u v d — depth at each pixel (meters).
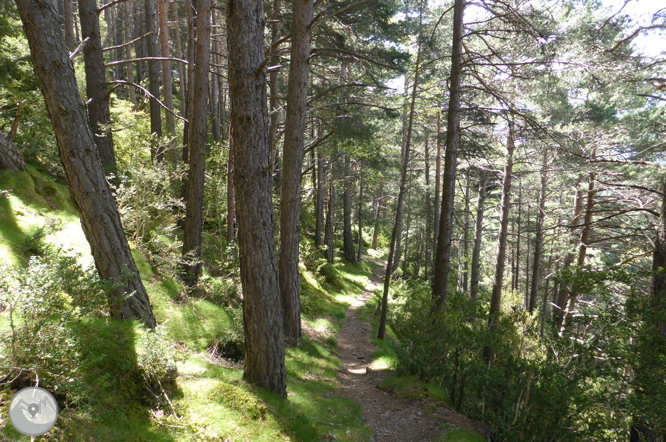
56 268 3.15
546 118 11.12
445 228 8.43
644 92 10.29
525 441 4.33
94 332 3.60
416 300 8.03
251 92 4.28
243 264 4.68
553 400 4.18
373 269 26.94
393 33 10.75
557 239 14.27
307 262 16.72
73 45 8.79
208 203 10.56
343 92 11.34
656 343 4.11
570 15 10.12
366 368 8.45
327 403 5.53
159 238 6.93
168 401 3.63
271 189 4.75
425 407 5.53
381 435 4.87
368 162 13.86
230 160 9.48
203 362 5.02
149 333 3.86
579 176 12.41
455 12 8.36
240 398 4.27
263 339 4.77
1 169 5.82
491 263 24.80
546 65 9.40
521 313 5.68
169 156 10.23
